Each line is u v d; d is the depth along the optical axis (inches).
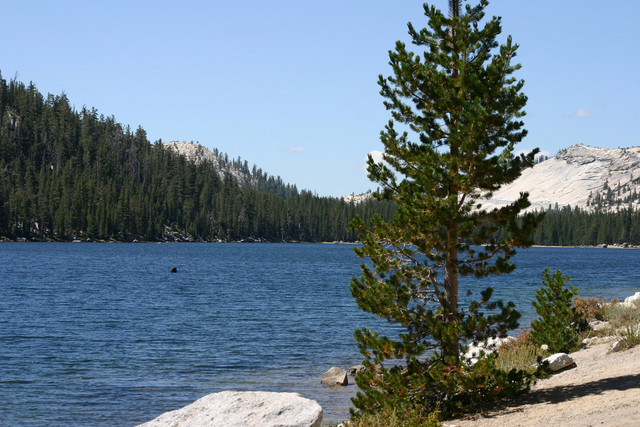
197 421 390.3
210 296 2108.8
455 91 562.6
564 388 557.3
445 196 561.3
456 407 529.0
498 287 2556.6
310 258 5315.0
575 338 808.3
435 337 537.0
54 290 2165.4
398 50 597.3
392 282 559.5
